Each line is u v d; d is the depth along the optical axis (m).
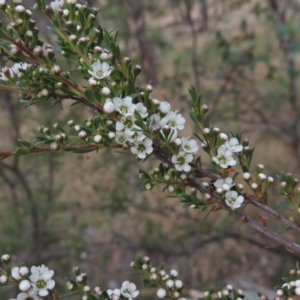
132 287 1.51
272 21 5.27
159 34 6.29
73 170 5.34
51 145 1.46
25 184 5.24
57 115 5.18
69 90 1.49
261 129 6.12
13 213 5.43
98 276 5.15
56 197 5.54
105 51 1.58
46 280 1.40
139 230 5.95
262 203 1.58
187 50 5.84
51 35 5.27
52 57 1.48
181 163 1.47
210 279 5.28
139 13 5.99
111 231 5.25
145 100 1.48
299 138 5.86
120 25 5.72
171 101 5.60
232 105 6.79
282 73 6.15
